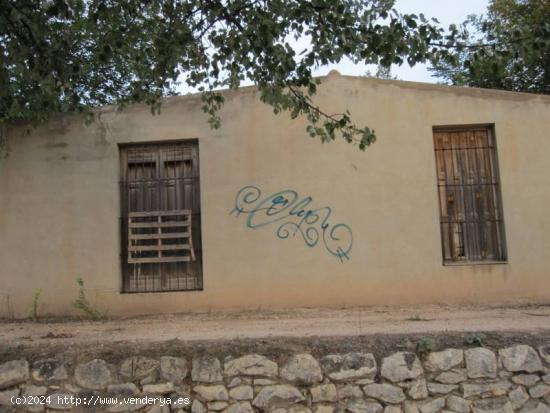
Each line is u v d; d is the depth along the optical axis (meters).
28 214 9.05
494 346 5.50
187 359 5.50
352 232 8.91
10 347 5.82
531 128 9.14
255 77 6.62
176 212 9.12
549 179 9.07
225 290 8.86
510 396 5.37
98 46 7.04
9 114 7.84
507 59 5.80
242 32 6.30
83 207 9.05
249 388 5.38
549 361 5.43
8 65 6.55
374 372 5.39
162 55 6.59
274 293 8.84
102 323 8.20
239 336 6.23
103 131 9.14
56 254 8.98
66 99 7.34
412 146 9.05
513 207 9.03
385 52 5.74
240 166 9.02
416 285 8.86
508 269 8.93
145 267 9.12
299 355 5.44
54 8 5.65
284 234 8.92
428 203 8.97
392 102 9.10
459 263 9.01
